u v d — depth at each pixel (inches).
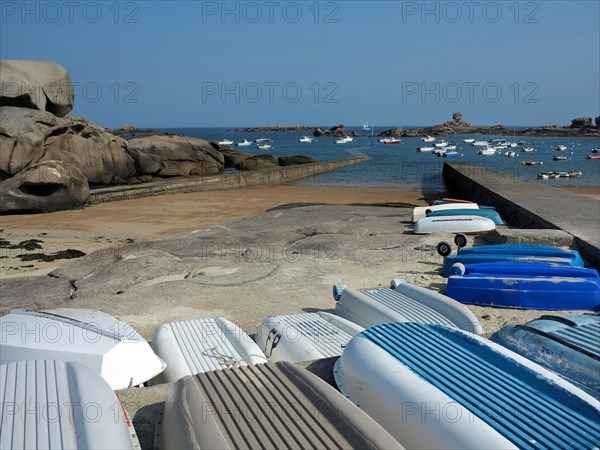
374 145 3865.7
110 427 90.1
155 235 580.4
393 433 105.4
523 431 96.1
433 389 109.4
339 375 137.0
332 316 205.5
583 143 3988.7
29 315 179.6
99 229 616.4
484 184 700.7
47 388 103.9
